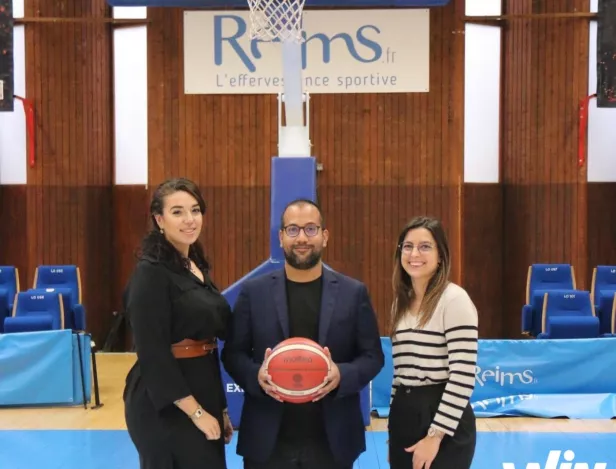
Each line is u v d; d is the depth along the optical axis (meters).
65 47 8.50
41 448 4.47
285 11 5.07
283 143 4.86
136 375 2.41
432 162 8.50
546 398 5.20
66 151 8.55
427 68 8.41
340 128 8.48
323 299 2.41
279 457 2.37
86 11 8.59
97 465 4.14
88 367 5.65
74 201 8.56
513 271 8.77
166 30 8.42
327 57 8.40
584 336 6.19
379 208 8.55
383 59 8.40
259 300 2.43
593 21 8.37
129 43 8.76
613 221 8.70
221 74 8.41
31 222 8.56
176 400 2.24
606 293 7.29
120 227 8.93
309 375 2.23
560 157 8.42
